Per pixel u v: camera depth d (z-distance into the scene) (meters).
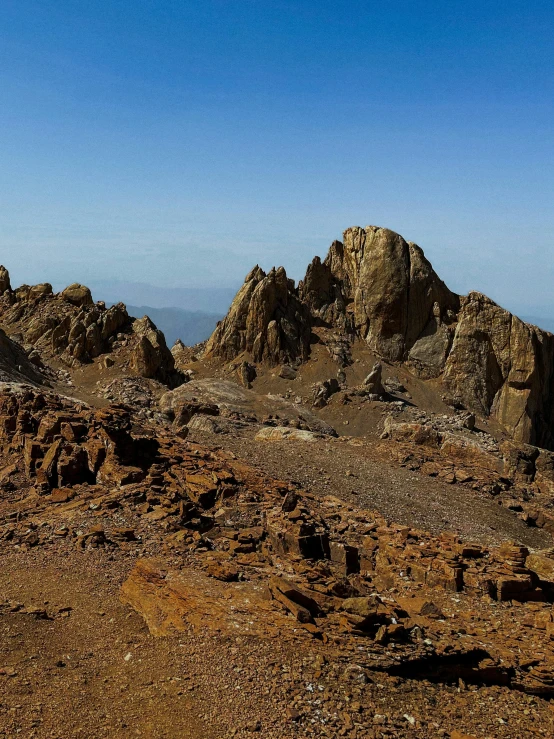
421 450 48.06
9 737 13.74
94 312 93.12
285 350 97.88
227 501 28.34
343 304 107.31
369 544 26.88
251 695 15.48
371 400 88.31
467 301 102.19
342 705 15.54
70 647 17.86
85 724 14.44
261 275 103.94
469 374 99.31
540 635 20.28
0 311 99.94
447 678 17.80
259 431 52.31
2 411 37.66
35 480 31.39
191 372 96.25
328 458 41.84
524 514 39.50
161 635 18.27
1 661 16.61
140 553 23.64
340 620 18.20
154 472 30.12
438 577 23.84
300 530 24.73
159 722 14.65
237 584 20.33
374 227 106.88
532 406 98.94
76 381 83.00
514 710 16.98
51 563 23.02
